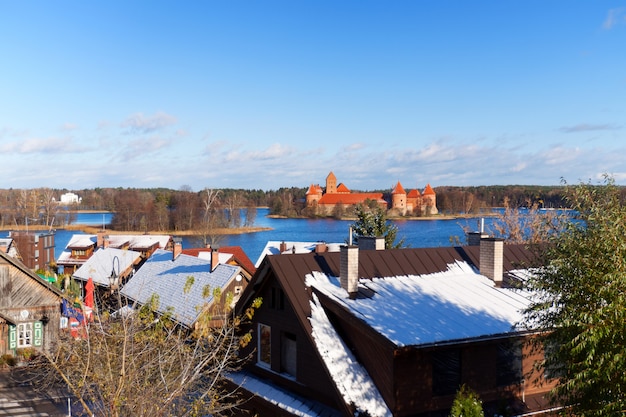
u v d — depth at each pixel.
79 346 15.27
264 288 19.30
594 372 10.59
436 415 15.09
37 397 25.97
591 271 11.16
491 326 15.84
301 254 18.81
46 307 34.50
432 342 14.48
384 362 15.12
